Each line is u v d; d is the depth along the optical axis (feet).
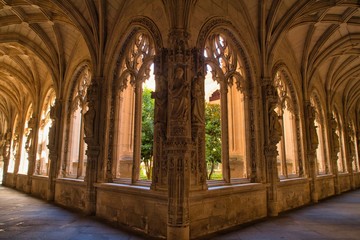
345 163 78.07
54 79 50.96
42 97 65.10
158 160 24.99
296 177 45.80
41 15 43.86
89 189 33.68
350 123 90.27
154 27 29.04
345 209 38.96
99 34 36.99
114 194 30.19
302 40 48.88
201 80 26.45
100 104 35.73
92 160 34.30
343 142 79.61
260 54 36.83
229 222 27.37
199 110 25.07
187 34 25.11
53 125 48.55
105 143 34.37
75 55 47.24
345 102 82.69
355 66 67.31
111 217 30.09
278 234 24.30
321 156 62.85
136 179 30.19
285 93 47.03
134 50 35.73
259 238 22.94
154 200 24.50
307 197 46.14
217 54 32.76
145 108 64.90
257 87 35.65
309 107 49.75
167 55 26.23
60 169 47.29
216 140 58.49
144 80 32.35
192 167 24.30
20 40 50.75
